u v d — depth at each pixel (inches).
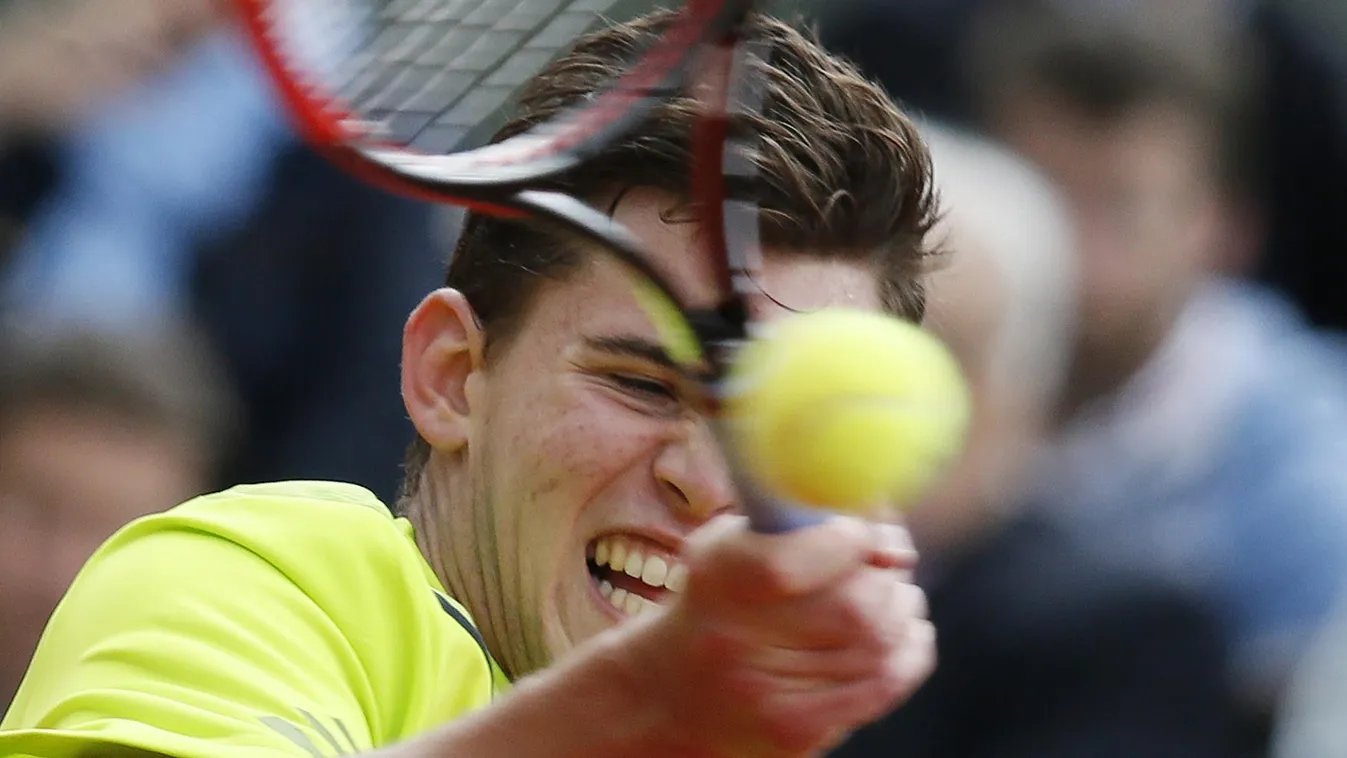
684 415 350.9
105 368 561.9
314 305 669.3
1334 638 579.8
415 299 673.0
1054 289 566.9
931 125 590.6
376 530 345.7
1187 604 546.3
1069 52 656.4
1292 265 782.5
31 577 549.6
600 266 355.3
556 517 355.9
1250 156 740.7
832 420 237.0
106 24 706.2
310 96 255.0
